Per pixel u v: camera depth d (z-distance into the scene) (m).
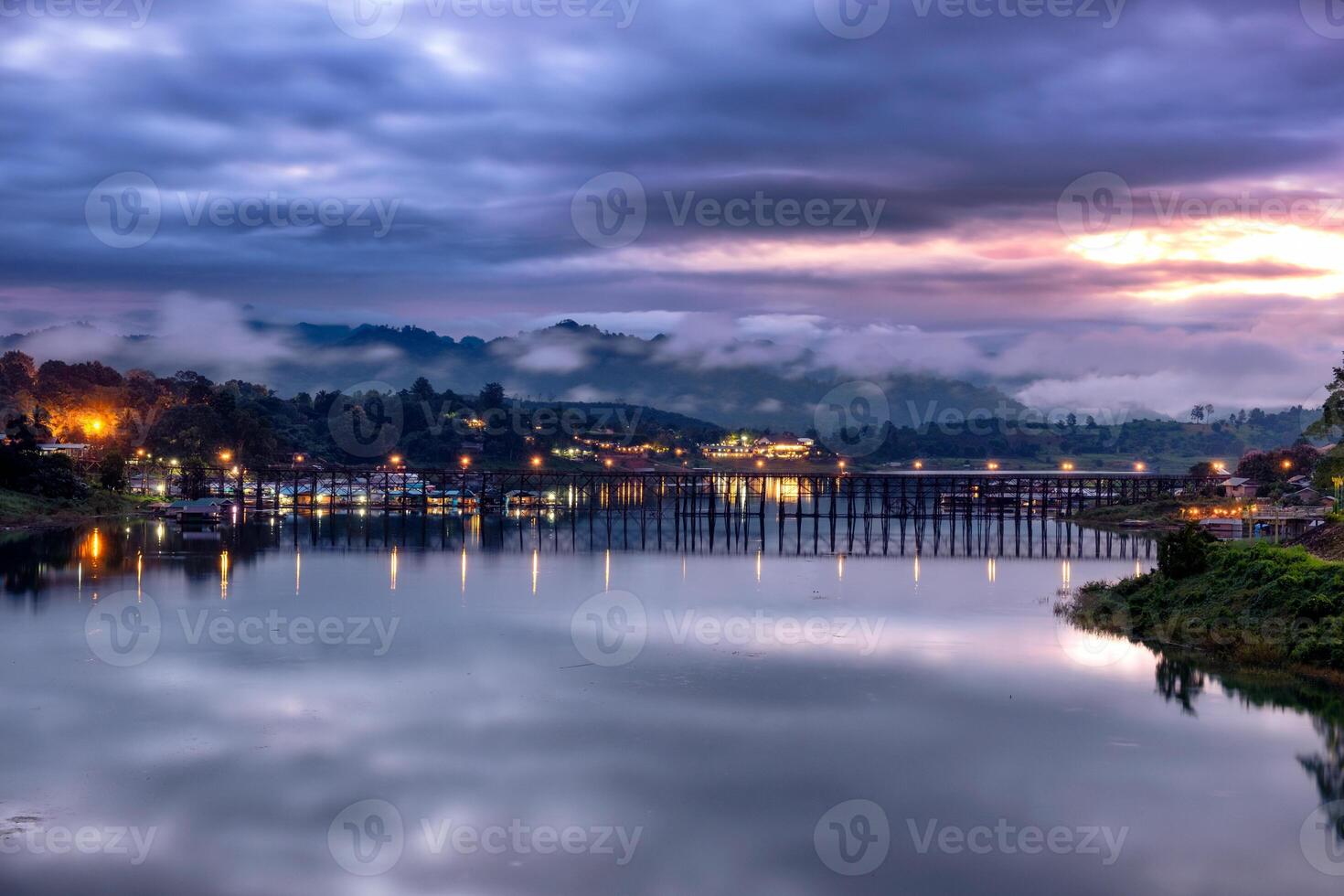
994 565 110.44
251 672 57.31
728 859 34.62
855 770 42.34
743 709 50.44
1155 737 46.06
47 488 164.62
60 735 46.00
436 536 144.00
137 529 147.00
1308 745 44.91
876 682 55.50
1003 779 41.31
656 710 50.19
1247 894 32.50
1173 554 77.00
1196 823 37.31
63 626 70.00
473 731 47.06
